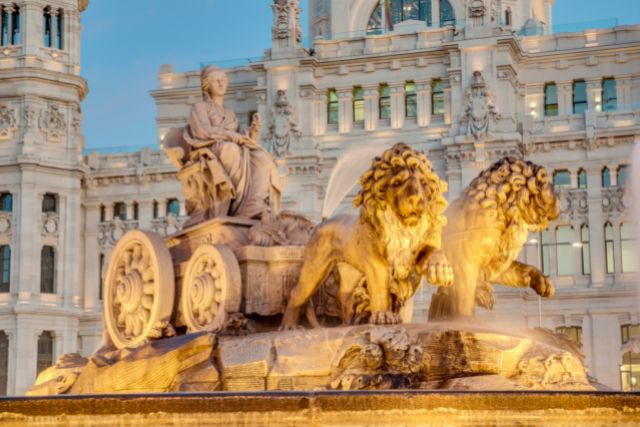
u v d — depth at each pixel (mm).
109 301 17516
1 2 83125
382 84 82188
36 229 81438
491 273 15438
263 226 16734
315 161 80562
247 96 85562
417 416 10125
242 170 17609
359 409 10117
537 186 15219
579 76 81500
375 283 14227
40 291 81438
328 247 14992
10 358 79438
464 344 13375
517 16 95125
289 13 82625
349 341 13320
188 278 16453
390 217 13859
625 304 74625
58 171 82750
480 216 15117
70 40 84562
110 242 85125
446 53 80062
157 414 10414
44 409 10672
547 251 77062
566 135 76625
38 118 82375
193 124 18016
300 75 82125
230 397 10289
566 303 75688
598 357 74688
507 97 78312
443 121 80188
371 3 92250
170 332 16375
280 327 15391
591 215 76188
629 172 76000
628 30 81125
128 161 85750
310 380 13328
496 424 10180
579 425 10258
